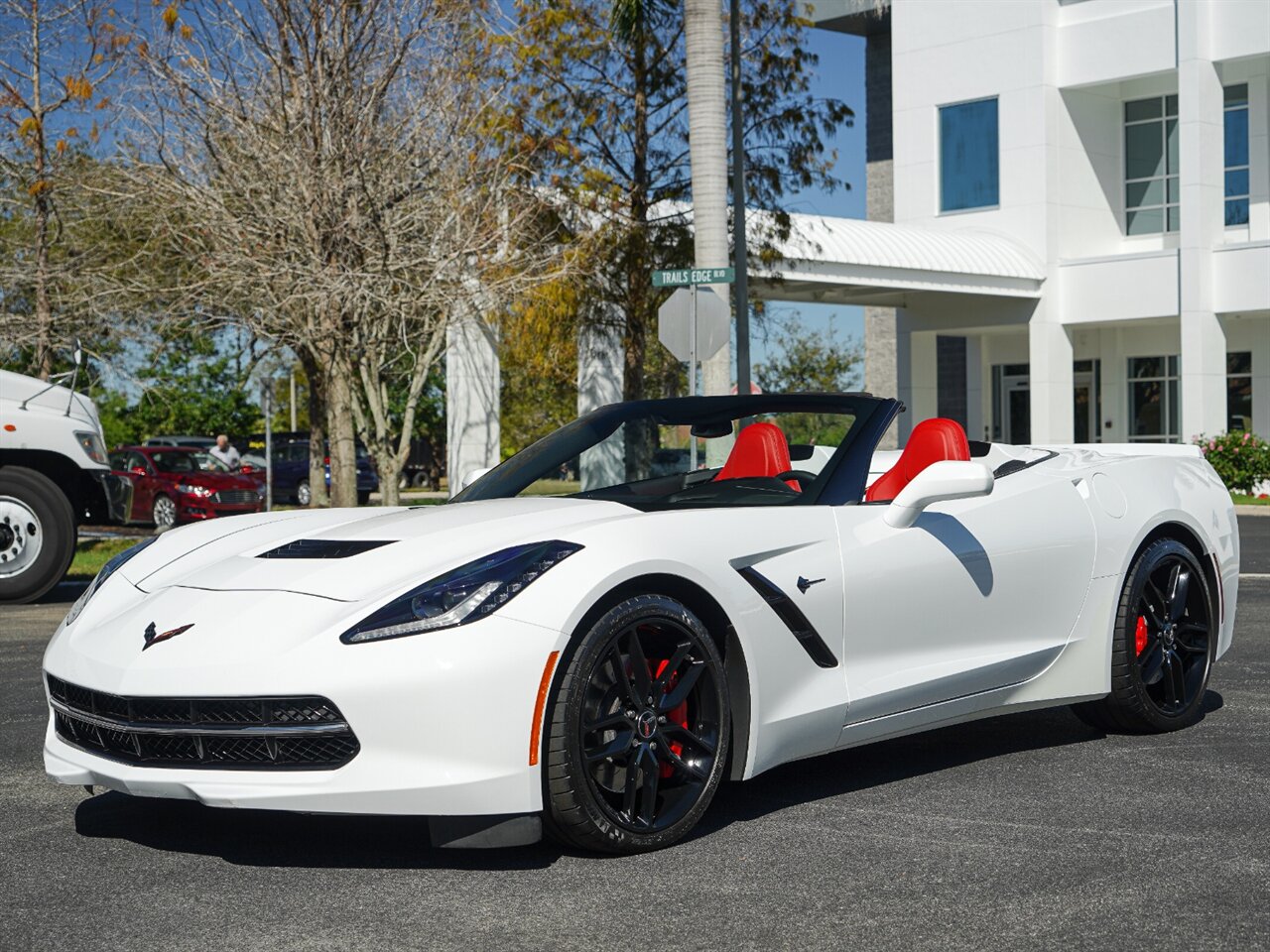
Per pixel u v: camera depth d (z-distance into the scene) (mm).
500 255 15625
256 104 14977
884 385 36531
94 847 4031
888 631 4547
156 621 3939
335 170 14445
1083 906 3387
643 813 3891
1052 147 27516
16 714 6172
